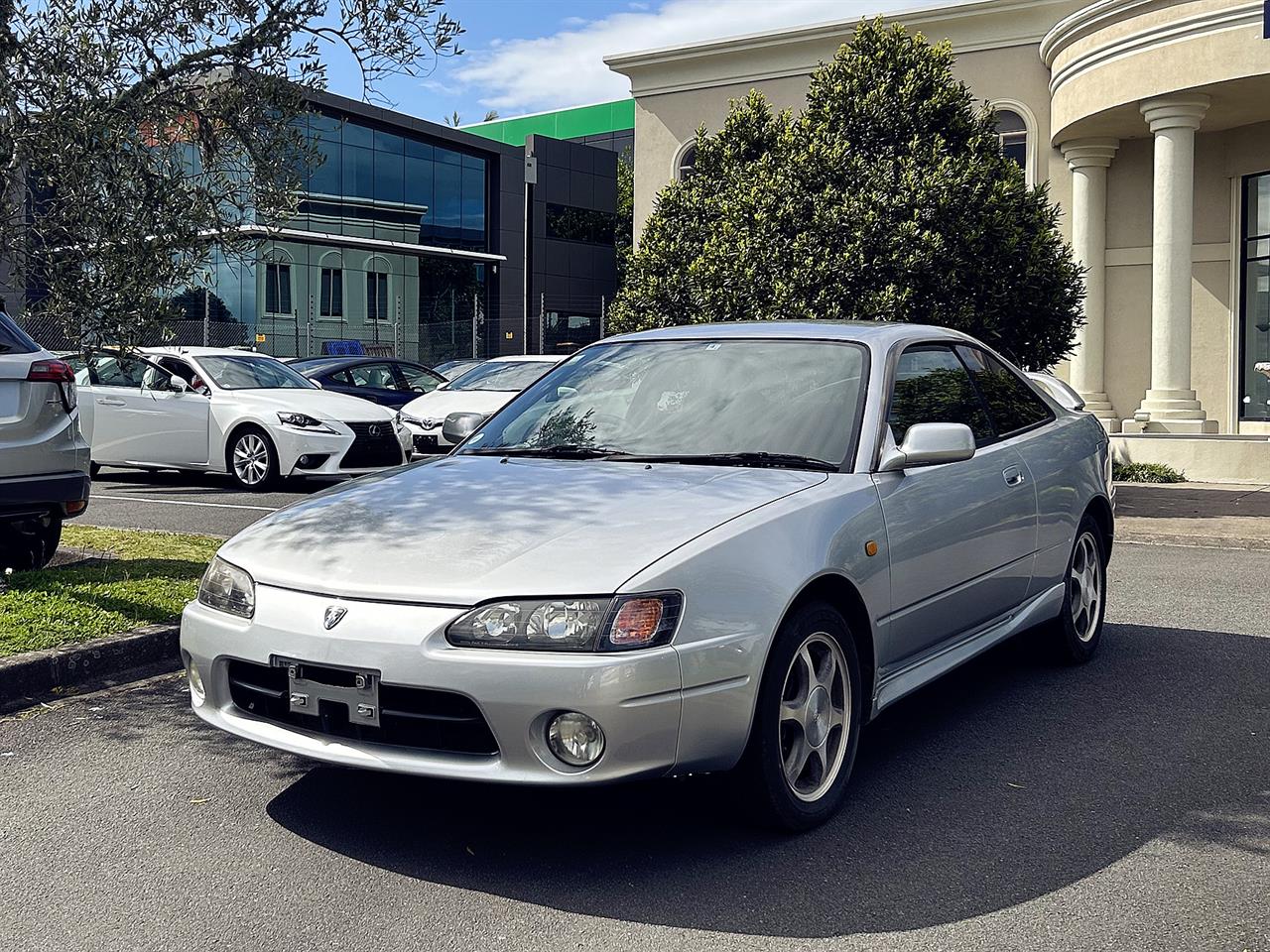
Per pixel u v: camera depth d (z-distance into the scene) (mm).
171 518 10281
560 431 4625
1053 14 18469
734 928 3033
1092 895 3219
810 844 3562
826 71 12781
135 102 6039
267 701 3566
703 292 12469
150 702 5082
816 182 12008
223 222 6293
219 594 3691
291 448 12312
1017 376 5668
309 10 6180
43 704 5055
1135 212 17781
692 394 4602
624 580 3240
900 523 4090
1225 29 14250
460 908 3146
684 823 3715
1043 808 3865
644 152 22453
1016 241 11805
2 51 5746
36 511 6223
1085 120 16406
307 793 4000
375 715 3285
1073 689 5324
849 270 11562
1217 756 4398
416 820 3750
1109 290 18000
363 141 38438
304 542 3697
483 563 3373
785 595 3467
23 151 5816
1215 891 3250
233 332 34375
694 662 3232
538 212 45844
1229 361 17062
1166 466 15062
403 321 40031
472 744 3270
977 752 4445
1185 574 8344
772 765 3482
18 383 6090
